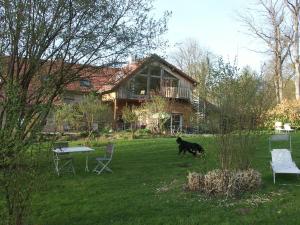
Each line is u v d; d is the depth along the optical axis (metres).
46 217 6.88
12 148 4.93
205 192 7.93
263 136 9.42
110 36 11.41
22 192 4.98
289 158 9.89
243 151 8.63
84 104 24.28
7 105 5.25
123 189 8.70
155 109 27.31
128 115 27.91
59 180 9.85
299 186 8.48
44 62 10.70
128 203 7.48
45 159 5.18
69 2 10.45
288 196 7.64
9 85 5.40
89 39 11.00
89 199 7.93
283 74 36.09
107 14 11.09
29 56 10.22
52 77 9.31
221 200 7.43
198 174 8.30
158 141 18.62
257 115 8.79
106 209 7.18
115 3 11.23
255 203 7.19
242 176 8.09
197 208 6.97
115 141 19.64
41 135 5.29
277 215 6.51
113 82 12.73
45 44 10.55
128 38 11.63
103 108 25.12
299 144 15.79
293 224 6.09
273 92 9.30
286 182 8.90
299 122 25.92
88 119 24.45
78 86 12.59
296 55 31.08
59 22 10.52
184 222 6.28
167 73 35.59
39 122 5.43
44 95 6.91
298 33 31.06
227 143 8.54
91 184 9.31
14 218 4.96
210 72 9.11
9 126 5.05
